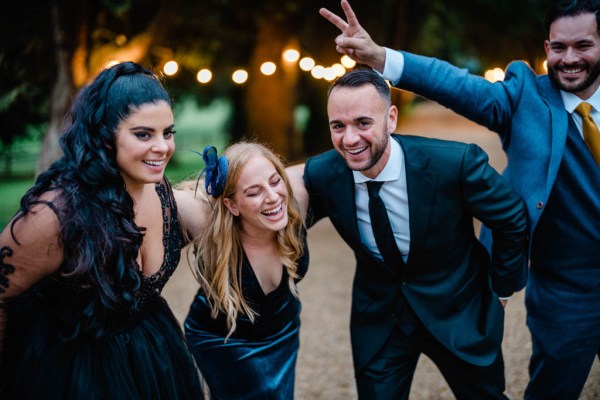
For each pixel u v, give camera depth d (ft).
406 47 28.09
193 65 27.40
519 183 7.14
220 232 6.98
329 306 15.14
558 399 7.53
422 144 6.95
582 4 6.46
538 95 7.11
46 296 5.76
